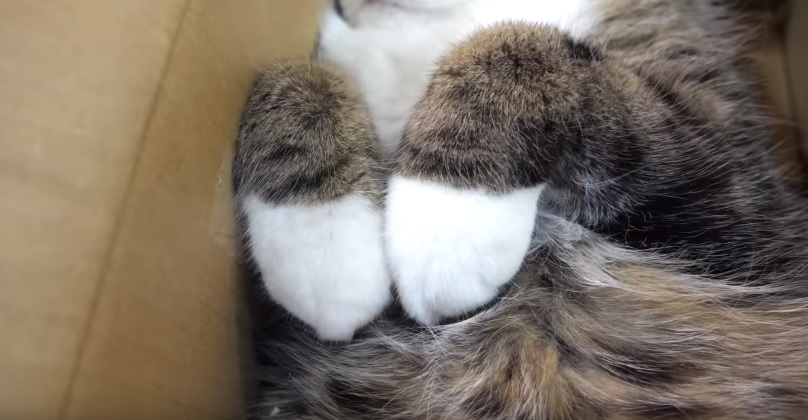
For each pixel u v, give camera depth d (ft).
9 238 0.67
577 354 0.97
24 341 0.66
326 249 0.89
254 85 0.91
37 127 0.70
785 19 1.17
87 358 0.68
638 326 0.98
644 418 0.94
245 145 0.89
